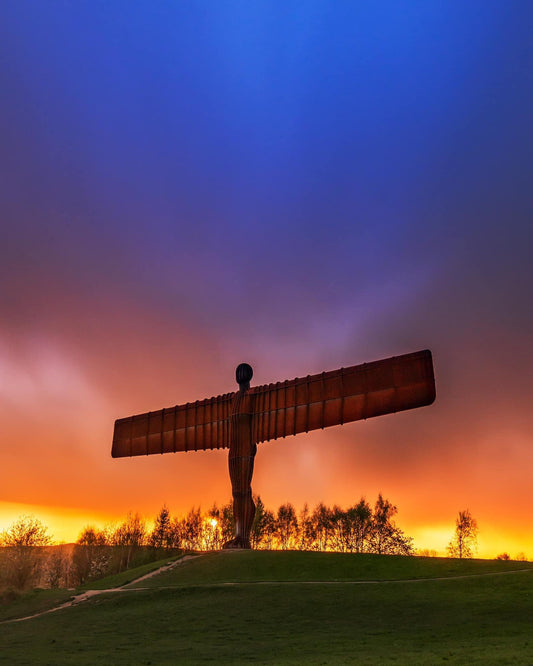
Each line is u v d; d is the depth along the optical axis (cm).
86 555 7925
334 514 8694
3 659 2342
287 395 5109
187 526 8762
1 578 6806
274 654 2286
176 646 2545
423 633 2556
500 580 3525
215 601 3478
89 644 2686
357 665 1964
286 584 3791
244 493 5153
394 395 4575
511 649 2077
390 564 4234
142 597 3788
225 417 5509
